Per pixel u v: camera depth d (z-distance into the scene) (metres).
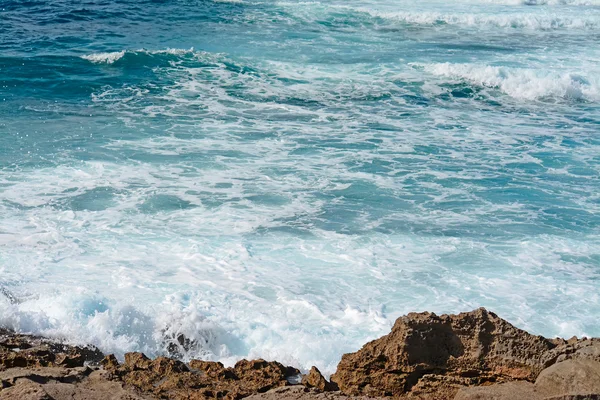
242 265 11.32
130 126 18.48
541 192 14.89
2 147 16.44
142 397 6.16
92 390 6.22
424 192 14.72
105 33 29.27
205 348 8.99
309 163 16.20
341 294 10.52
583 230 13.07
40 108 19.89
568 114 21.25
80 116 19.25
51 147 16.62
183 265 11.26
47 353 7.51
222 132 18.27
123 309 9.27
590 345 6.14
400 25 32.47
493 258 11.83
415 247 12.18
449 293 10.65
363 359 6.65
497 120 20.36
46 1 34.19
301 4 35.22
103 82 22.77
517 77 23.73
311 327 9.55
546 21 33.06
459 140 18.30
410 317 6.50
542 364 6.11
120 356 8.59
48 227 12.45
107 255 11.52
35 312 9.12
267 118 19.67
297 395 6.11
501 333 6.31
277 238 12.38
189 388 6.59
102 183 14.58
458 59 27.02
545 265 11.62
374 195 14.47
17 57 24.84
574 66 26.22
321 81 23.72
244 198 14.10
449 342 6.42
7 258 11.16
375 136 18.39
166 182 14.78
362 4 36.25
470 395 5.73
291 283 10.79
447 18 33.28
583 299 10.56
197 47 27.61
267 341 9.19
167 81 23.14
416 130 19.06
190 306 9.81
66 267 11.01
